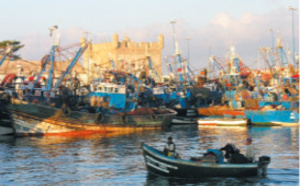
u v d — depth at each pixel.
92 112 76.50
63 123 67.56
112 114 75.00
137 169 36.94
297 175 33.25
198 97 105.06
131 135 68.50
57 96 75.62
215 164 32.03
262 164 33.16
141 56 192.50
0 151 48.62
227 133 70.44
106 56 189.88
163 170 33.34
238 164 32.12
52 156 44.84
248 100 92.69
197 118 97.25
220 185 30.42
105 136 66.88
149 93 104.94
